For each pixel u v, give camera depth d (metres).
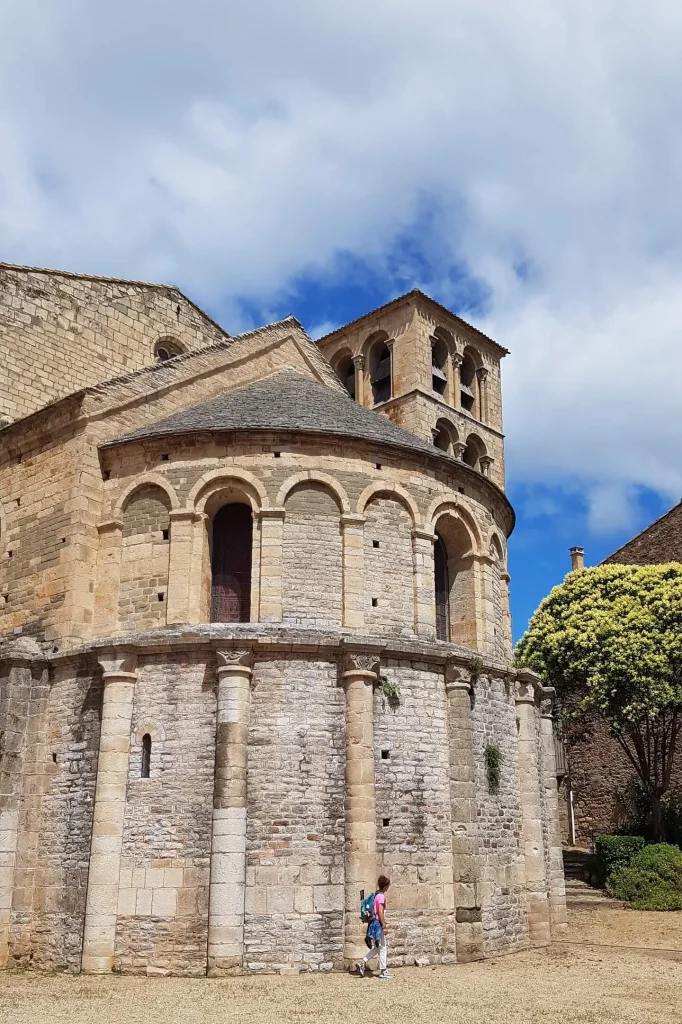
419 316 48.06
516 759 27.12
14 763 23.22
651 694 40.94
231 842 20.70
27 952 21.92
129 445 25.50
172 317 38.59
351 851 21.42
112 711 22.23
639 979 20.67
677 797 46.47
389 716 23.16
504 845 25.34
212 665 22.31
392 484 25.84
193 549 24.25
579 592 45.62
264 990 18.38
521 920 25.55
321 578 24.25
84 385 34.28
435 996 17.94
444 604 28.05
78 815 22.33
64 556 24.92
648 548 53.38
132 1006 16.88
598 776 51.38
